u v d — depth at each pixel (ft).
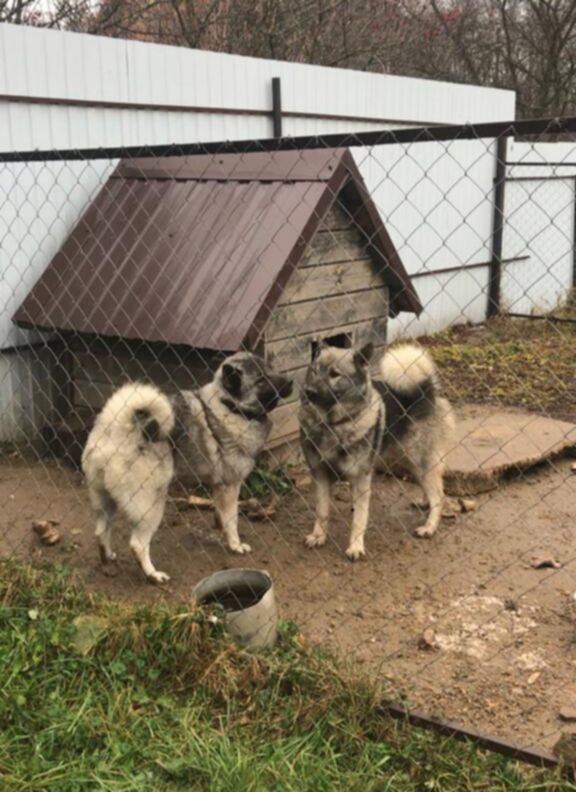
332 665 5.31
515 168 19.57
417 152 16.94
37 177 10.09
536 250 20.80
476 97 18.75
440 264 18.04
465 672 5.77
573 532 8.24
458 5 30.35
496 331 18.13
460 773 4.47
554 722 5.18
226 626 5.58
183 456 7.34
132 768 4.58
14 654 5.49
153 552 7.80
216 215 9.31
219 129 12.85
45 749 4.73
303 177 8.96
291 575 7.34
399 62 28.84
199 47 21.57
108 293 9.40
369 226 9.59
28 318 9.80
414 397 8.09
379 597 6.91
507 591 7.00
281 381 7.62
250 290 8.41
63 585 6.48
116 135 11.30
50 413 10.97
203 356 8.68
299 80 14.05
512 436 10.74
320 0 22.89
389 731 4.77
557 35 28.19
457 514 8.77
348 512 8.88
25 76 9.99
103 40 10.85
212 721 5.00
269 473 9.14
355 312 9.95
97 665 5.42
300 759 4.57
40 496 9.04
